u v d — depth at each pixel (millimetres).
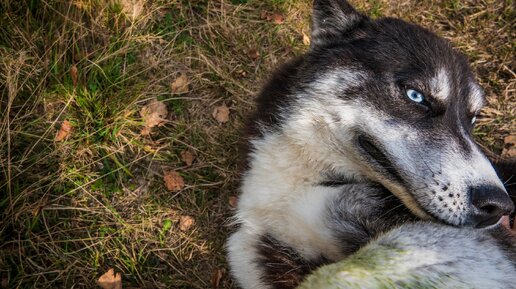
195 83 878
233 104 881
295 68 714
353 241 637
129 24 869
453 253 584
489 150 909
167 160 821
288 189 669
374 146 646
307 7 966
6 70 779
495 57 980
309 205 652
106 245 756
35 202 740
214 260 781
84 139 796
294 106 680
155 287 750
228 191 818
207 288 764
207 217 800
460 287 571
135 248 766
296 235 662
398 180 636
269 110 702
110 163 802
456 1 1018
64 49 812
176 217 793
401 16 1000
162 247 773
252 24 937
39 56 813
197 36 912
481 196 592
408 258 580
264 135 692
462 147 623
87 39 844
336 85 665
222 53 905
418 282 572
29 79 794
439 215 609
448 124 642
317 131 665
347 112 653
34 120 777
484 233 609
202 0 928
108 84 822
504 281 580
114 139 809
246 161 708
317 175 671
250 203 688
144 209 788
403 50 660
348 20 701
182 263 771
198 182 817
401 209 654
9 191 720
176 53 887
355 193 653
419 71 647
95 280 737
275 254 667
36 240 732
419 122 639
